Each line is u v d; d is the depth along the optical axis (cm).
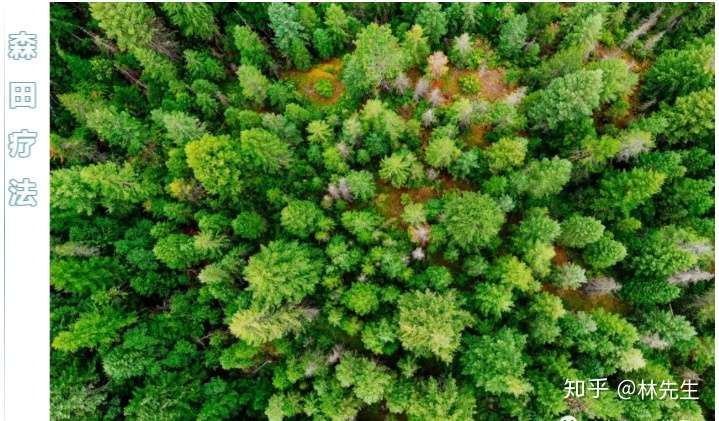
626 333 3603
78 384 3625
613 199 4072
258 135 3816
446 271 3828
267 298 3459
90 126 4244
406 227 4366
